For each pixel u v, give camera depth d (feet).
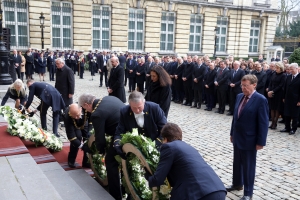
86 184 14.37
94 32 77.71
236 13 97.45
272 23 105.60
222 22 96.99
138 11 82.64
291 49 106.42
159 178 9.48
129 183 12.71
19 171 12.81
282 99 28.12
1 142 16.38
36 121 20.36
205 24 92.68
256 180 16.88
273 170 18.35
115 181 13.78
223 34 98.07
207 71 37.35
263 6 101.24
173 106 39.09
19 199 10.49
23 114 20.80
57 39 73.10
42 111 22.30
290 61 48.34
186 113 34.73
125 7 79.30
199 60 37.91
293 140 25.04
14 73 46.26
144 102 12.52
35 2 68.18
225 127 28.50
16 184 11.61
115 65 27.14
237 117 14.47
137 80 45.09
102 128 13.10
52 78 57.52
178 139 10.28
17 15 67.87
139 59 44.88
